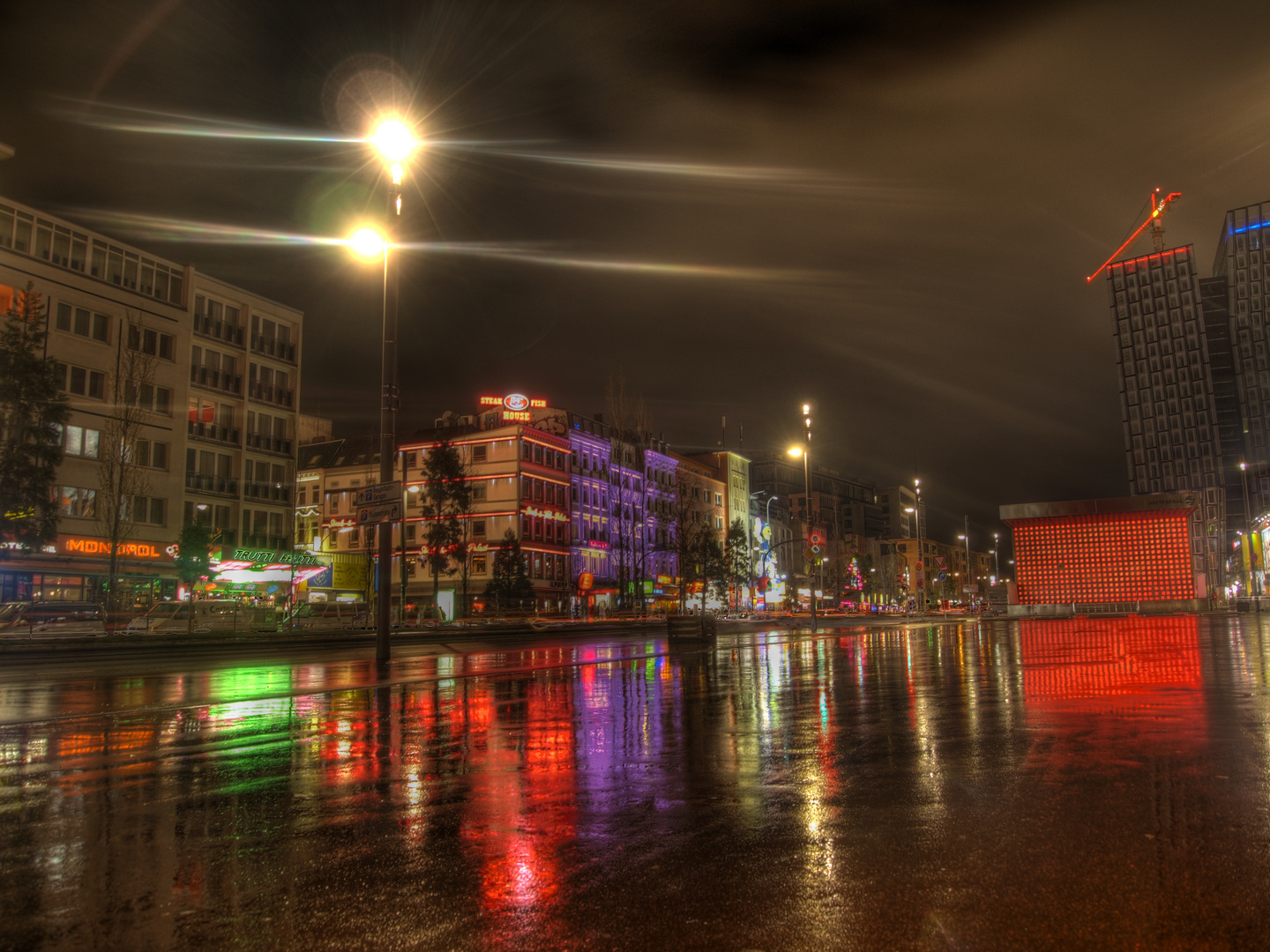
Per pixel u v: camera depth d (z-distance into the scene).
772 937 3.26
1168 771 6.12
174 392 45.78
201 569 37.41
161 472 44.78
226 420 49.91
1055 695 11.33
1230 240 130.00
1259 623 41.22
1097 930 3.28
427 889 3.85
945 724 8.84
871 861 4.15
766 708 10.62
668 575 89.00
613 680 15.34
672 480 94.69
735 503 108.62
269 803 5.61
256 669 18.88
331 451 79.75
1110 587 69.81
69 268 40.84
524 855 4.36
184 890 3.87
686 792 5.81
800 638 37.09
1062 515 71.31
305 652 26.27
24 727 9.50
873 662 19.58
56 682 15.73
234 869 4.18
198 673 17.97
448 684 14.76
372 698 12.44
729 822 4.97
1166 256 134.12
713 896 3.71
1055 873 3.93
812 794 5.65
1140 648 21.98
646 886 3.86
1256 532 83.25
